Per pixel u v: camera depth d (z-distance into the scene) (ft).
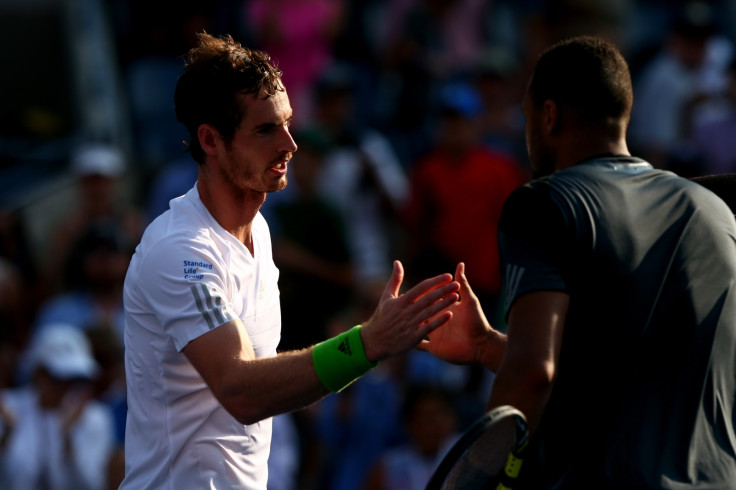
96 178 97.91
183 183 95.45
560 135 34.17
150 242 34.06
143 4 125.39
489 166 95.86
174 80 120.78
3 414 74.64
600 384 31.55
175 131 120.78
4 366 83.56
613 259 31.53
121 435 77.56
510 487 30.76
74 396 75.61
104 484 74.64
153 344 34.30
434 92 116.88
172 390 34.32
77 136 122.21
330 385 31.76
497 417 28.89
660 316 31.58
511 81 116.47
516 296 31.22
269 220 89.20
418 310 31.55
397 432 81.51
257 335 35.29
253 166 33.60
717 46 114.21
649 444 31.24
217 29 118.93
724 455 31.76
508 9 128.98
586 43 34.09
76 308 85.92
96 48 126.82
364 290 88.28
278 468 71.51
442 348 38.32
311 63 114.11
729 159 102.78
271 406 31.83
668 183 33.27
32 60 127.34
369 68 126.62
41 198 111.45
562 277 31.32
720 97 105.60
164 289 33.17
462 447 28.89
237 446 34.96
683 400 31.68
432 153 97.19
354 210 96.02
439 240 95.86
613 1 113.91
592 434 31.58
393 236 102.01
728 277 32.40
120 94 124.67
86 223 98.17
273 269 36.52
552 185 32.53
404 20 119.85
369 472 78.33
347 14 129.90
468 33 121.08
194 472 34.60
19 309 95.61
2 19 127.13
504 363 30.58
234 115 33.22
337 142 97.25
